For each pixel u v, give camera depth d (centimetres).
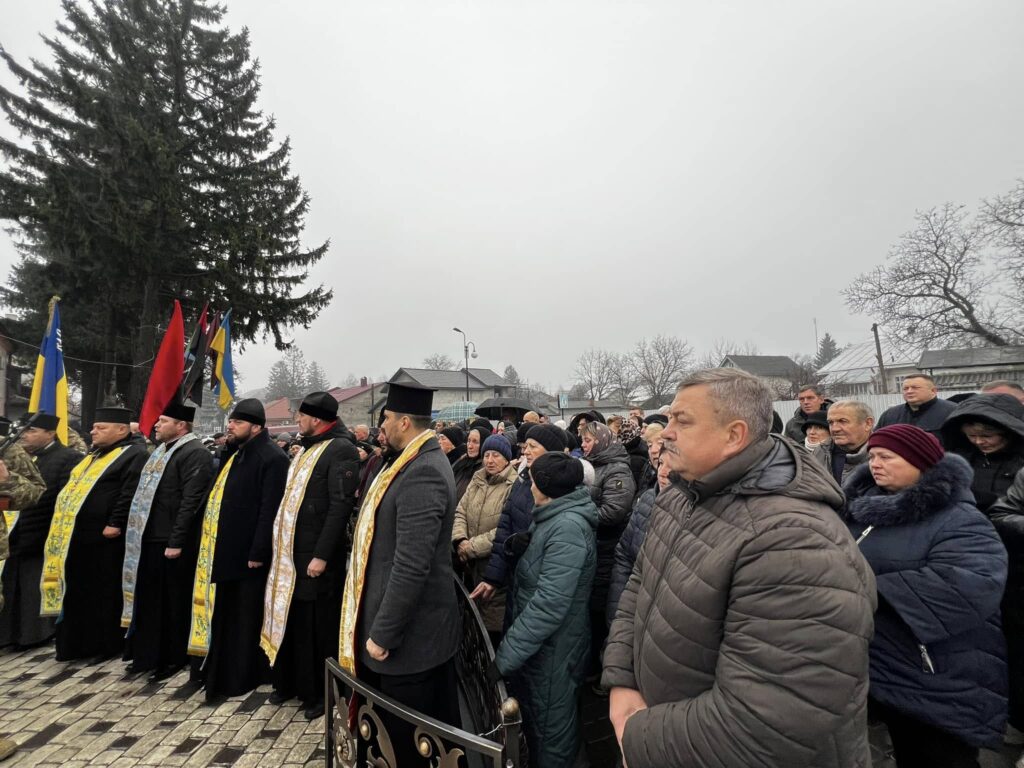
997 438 266
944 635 169
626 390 5150
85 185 1390
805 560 109
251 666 339
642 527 258
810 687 102
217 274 1526
